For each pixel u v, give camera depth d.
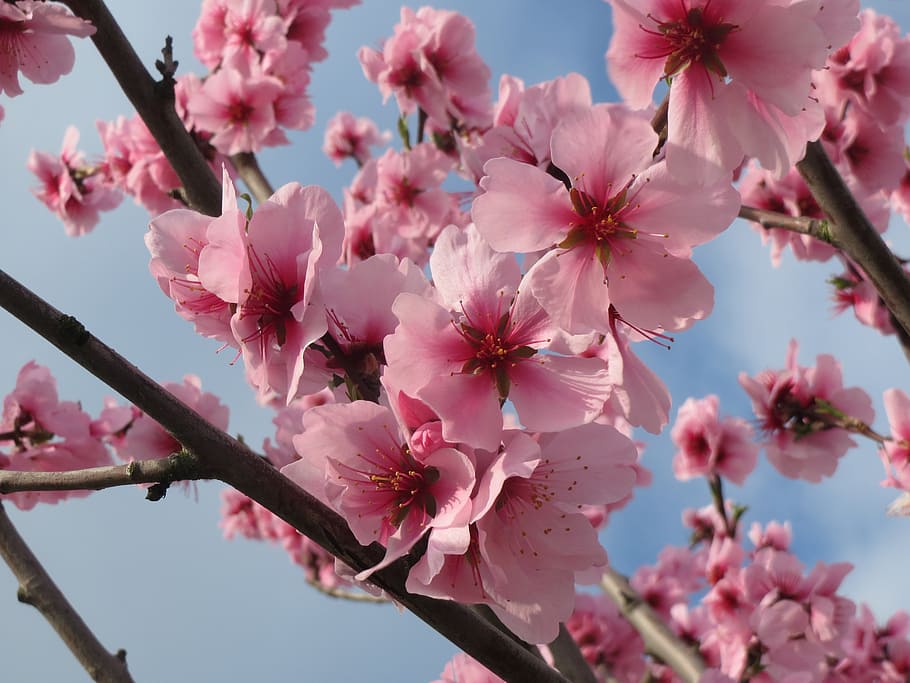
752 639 0.70
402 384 0.37
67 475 0.38
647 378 0.38
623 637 0.81
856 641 0.80
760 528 0.84
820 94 0.61
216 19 0.72
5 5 0.48
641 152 0.37
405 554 0.37
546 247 0.37
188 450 0.38
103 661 0.47
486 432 0.37
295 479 0.38
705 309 0.37
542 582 0.37
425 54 0.72
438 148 0.77
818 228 0.50
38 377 0.58
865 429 0.63
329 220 0.38
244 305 0.38
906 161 0.70
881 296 0.49
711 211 0.37
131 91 0.48
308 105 0.70
